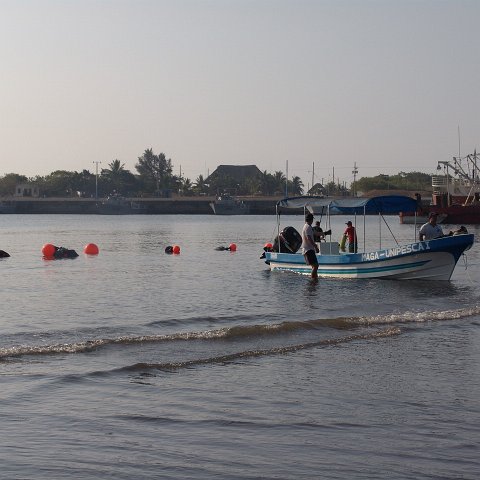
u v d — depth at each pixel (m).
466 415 11.67
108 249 59.22
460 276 33.88
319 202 34.50
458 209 110.75
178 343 16.80
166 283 32.38
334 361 15.30
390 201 32.59
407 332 18.61
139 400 12.30
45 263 44.44
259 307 24.31
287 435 10.69
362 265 32.31
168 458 9.78
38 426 10.92
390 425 11.16
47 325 20.44
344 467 9.52
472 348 16.70
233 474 9.27
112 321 21.25
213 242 70.00
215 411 11.79
